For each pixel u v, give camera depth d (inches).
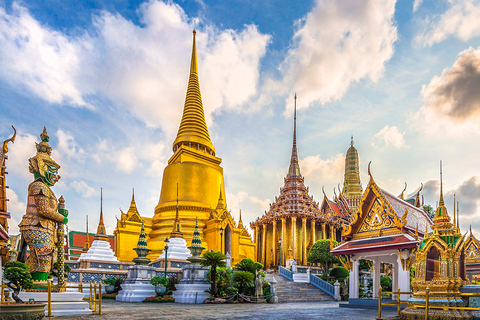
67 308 695.1
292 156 2866.6
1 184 691.4
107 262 1446.9
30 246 706.2
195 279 1188.5
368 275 1854.1
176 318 648.4
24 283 595.2
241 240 2156.7
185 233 1877.5
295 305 1073.5
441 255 592.1
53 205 741.3
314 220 2581.2
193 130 2297.0
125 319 625.3
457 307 549.3
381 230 967.6
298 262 2477.9
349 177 3299.7
